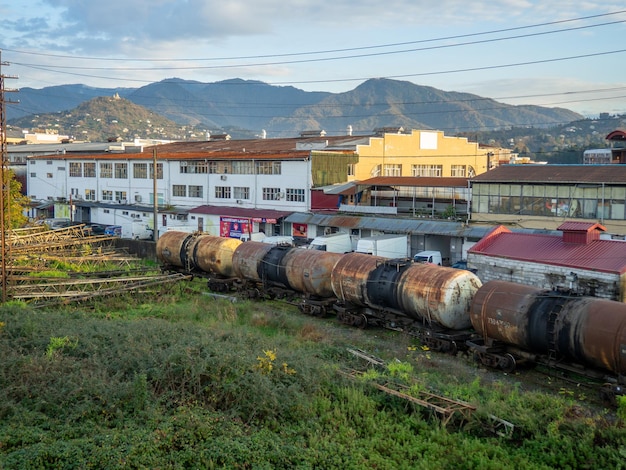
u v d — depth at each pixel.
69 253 41.25
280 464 12.00
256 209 52.72
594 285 23.16
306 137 67.06
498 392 15.84
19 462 11.36
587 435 12.62
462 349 21.19
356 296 24.55
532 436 13.21
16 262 36.50
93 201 69.31
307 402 14.68
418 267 22.72
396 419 14.44
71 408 13.73
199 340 17.50
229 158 54.03
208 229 54.84
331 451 12.56
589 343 15.97
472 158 62.25
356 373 17.34
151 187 62.56
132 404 14.01
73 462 11.42
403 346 22.02
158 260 40.31
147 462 11.55
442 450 12.85
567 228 25.33
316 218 46.75
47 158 74.44
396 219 42.81
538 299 18.02
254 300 30.69
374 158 52.97
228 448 12.16
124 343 17.44
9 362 15.48
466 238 38.88
